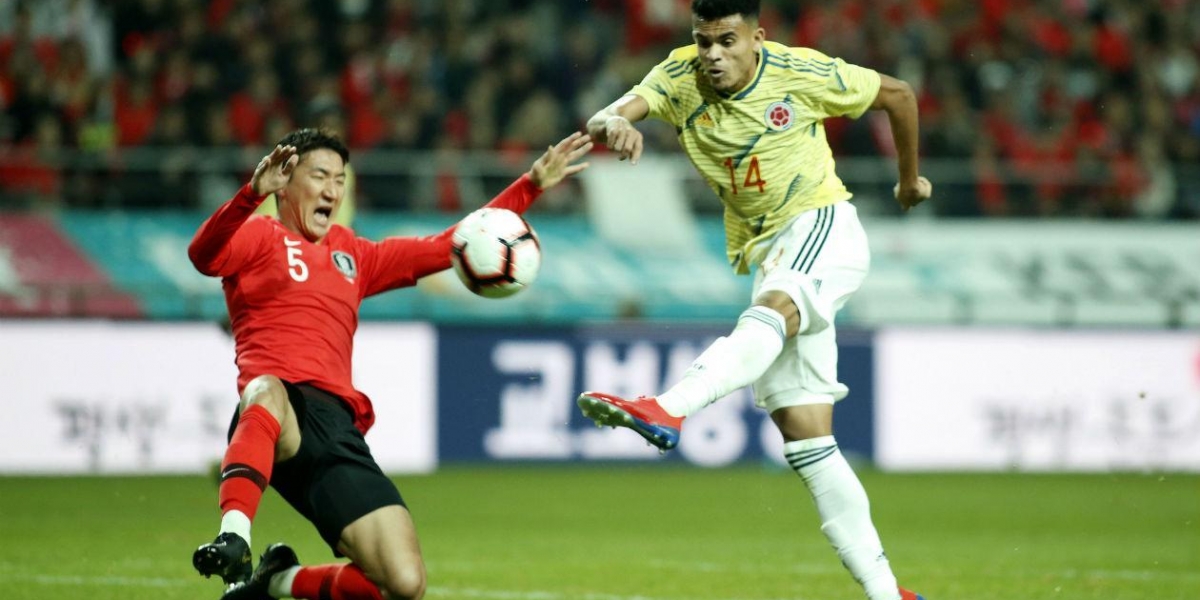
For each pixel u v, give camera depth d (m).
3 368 51.22
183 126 62.12
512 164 63.56
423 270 21.09
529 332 55.66
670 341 56.31
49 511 41.91
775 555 34.44
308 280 20.02
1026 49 76.44
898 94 22.00
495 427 55.34
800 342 21.39
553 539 37.56
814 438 21.53
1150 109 74.69
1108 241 66.31
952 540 38.25
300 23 68.06
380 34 69.62
